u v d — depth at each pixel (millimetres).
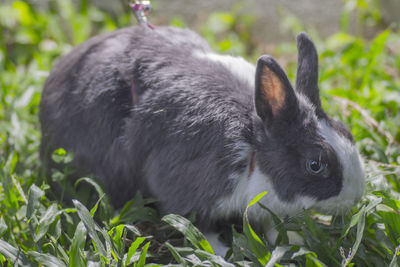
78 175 7438
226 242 6871
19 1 13156
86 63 7309
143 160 6883
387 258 6102
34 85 10391
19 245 6172
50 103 7512
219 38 14352
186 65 6996
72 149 7324
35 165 8492
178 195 6676
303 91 6719
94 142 7117
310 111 6543
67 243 6590
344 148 6371
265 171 6535
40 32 12977
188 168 6555
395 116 9609
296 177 6387
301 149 6371
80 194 7258
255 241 5797
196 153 6516
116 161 7078
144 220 6793
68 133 7301
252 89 6961
